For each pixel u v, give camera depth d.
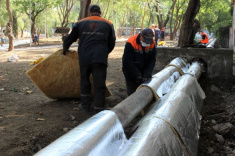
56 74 5.23
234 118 5.14
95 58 4.48
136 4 27.97
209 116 5.37
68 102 5.54
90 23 4.60
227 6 37.72
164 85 4.63
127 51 4.64
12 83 7.15
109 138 2.20
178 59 6.76
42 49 20.00
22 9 34.81
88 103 4.91
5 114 4.60
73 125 4.30
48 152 1.72
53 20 55.19
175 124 2.89
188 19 8.41
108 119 2.38
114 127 2.39
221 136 4.52
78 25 4.71
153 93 4.01
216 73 7.23
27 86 6.88
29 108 5.02
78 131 2.04
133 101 3.27
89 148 1.91
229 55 7.11
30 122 4.27
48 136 3.84
